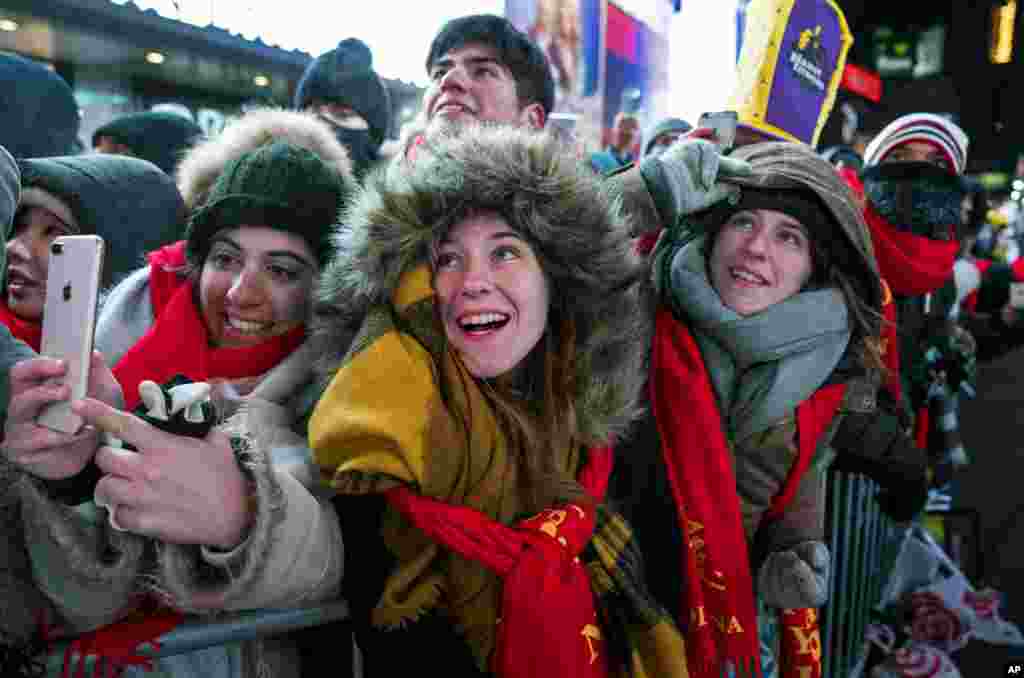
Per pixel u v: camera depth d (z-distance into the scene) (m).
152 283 1.21
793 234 1.33
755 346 1.31
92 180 1.28
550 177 1.04
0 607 0.82
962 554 2.69
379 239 1.02
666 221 1.32
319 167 1.16
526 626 0.95
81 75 5.33
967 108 10.83
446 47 1.78
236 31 5.11
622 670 1.16
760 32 1.59
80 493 0.79
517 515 1.04
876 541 2.04
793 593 1.39
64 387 0.72
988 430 3.13
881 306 1.42
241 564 0.82
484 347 1.03
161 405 0.79
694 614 1.27
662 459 1.32
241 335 1.12
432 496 0.97
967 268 3.00
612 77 6.36
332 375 1.05
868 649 2.19
